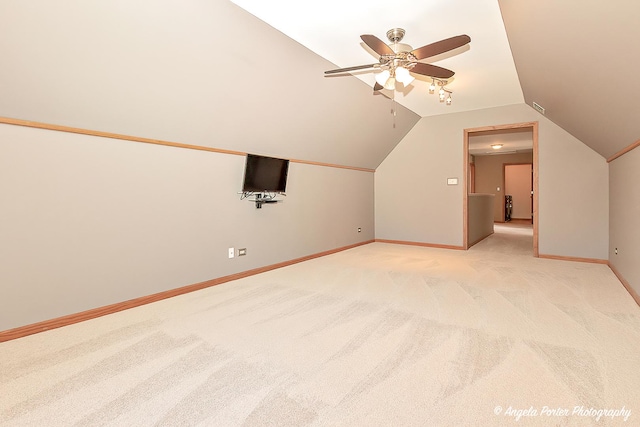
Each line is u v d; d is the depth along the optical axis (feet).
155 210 10.09
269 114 12.02
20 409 4.95
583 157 15.19
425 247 19.93
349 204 19.54
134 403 5.09
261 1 7.78
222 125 11.13
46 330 7.89
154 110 9.16
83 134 8.43
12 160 7.35
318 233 17.11
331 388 5.49
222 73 9.45
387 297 10.30
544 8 6.38
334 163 18.07
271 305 9.61
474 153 35.01
